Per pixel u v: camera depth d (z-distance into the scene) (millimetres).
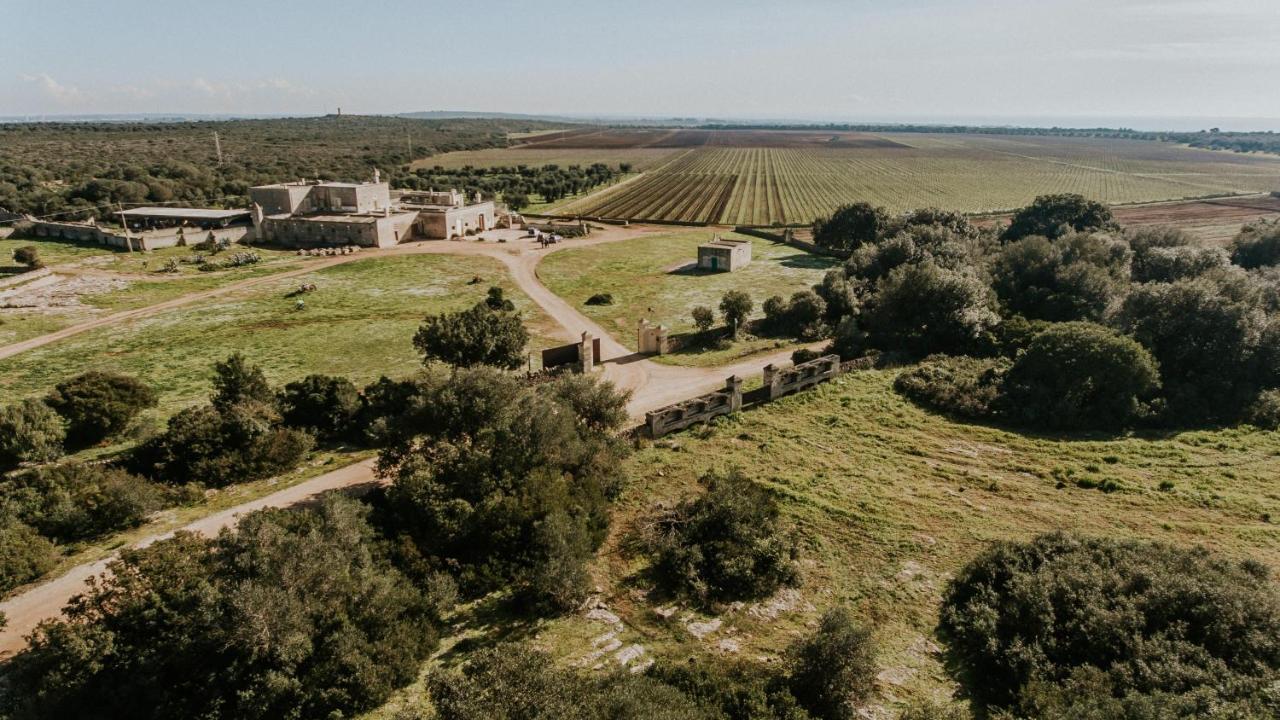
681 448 41625
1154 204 152000
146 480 35031
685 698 21094
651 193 184875
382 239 107562
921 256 75062
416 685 23250
